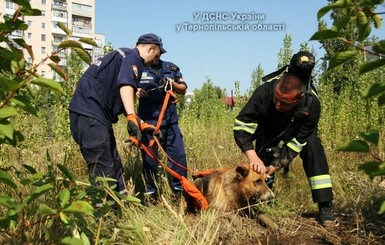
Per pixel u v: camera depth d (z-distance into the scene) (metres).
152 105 5.25
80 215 2.47
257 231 4.20
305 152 4.61
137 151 5.71
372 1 1.63
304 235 4.21
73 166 5.20
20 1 2.03
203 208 4.51
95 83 4.13
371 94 1.66
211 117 12.59
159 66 5.27
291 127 4.50
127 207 4.02
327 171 4.54
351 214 4.73
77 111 4.10
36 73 2.21
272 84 4.40
